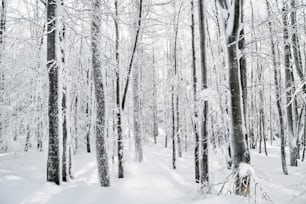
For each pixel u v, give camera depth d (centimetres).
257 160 1425
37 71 804
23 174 709
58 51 635
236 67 475
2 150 1301
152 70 2023
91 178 823
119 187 672
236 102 466
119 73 879
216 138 841
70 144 795
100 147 669
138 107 1372
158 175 909
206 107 666
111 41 762
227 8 495
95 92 680
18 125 977
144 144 2689
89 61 1198
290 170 1064
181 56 1327
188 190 658
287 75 1082
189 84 1247
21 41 718
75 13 696
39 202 484
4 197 484
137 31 828
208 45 1017
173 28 1152
